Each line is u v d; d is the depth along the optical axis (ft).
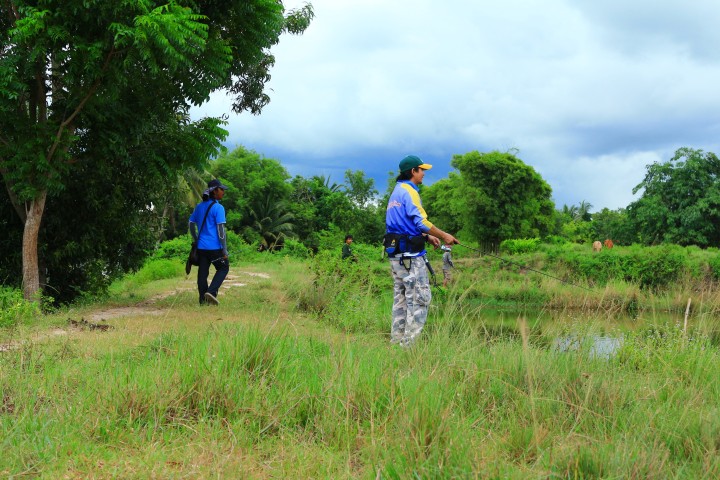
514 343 17.21
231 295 35.27
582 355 16.17
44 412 10.50
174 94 31.37
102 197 34.55
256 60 34.27
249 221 190.29
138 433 9.96
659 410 11.53
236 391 11.63
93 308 30.76
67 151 31.37
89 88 28.25
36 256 30.25
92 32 27.14
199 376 11.88
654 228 165.17
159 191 38.65
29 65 27.04
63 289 36.50
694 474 8.54
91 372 13.16
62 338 17.70
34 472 8.24
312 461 8.93
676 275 69.87
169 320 22.72
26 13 25.81
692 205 158.30
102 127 30.89
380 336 23.09
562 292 57.36
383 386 11.70
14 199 31.30
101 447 9.23
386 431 9.82
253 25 32.65
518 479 8.02
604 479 8.09
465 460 8.50
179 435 9.95
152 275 68.39
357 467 9.02
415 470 8.11
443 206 202.59
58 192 29.45
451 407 10.67
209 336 15.69
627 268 73.00
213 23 31.40
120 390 11.21
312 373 13.41
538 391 12.67
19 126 28.19
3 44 29.27
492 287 61.98
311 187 228.43
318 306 29.96
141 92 30.83
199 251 29.96
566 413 11.64
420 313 18.29
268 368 13.19
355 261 39.14
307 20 48.78
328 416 10.62
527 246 109.29
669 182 164.76
